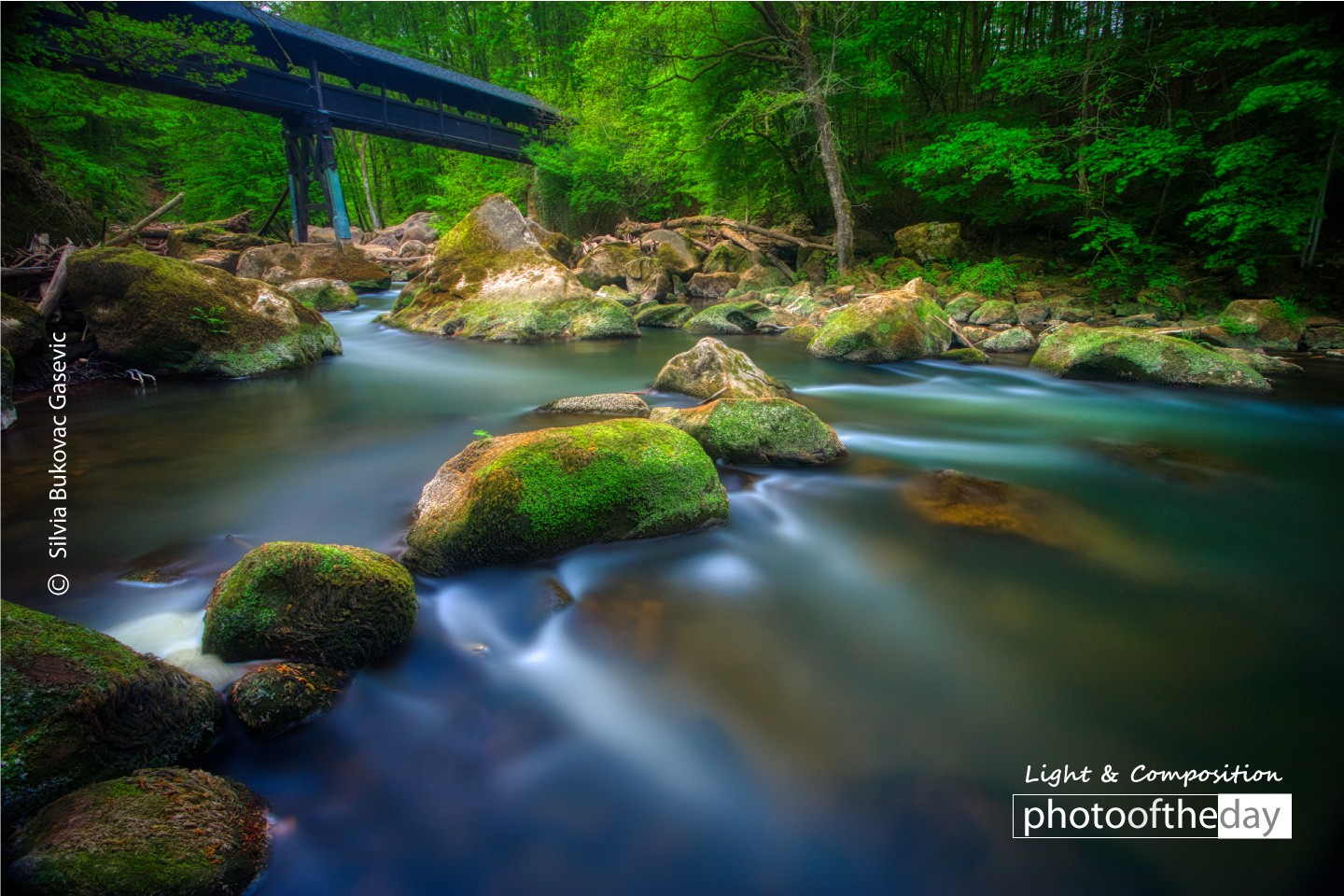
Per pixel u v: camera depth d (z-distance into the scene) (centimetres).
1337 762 235
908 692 271
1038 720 255
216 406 733
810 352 1106
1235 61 1473
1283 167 1163
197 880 172
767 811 215
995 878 193
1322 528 429
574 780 225
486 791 220
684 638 303
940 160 1494
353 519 427
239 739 233
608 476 374
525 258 1355
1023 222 1836
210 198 3073
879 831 208
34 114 1292
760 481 493
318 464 540
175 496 466
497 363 1006
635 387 835
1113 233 1366
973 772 230
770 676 279
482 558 343
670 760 235
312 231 3089
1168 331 1049
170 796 189
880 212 2112
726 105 1878
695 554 376
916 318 1059
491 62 4581
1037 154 1480
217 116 2819
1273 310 1088
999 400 803
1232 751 239
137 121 2764
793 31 1655
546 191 2845
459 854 198
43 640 205
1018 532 420
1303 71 1121
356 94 2603
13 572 348
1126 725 253
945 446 607
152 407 725
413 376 909
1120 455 582
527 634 301
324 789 218
